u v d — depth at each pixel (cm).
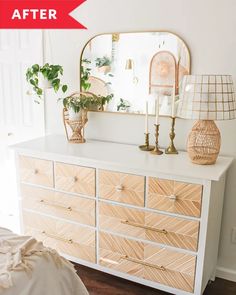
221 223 219
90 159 198
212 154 184
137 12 216
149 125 228
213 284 218
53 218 225
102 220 205
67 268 144
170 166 183
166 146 226
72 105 229
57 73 236
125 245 201
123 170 191
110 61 231
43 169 220
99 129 248
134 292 210
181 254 185
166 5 206
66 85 241
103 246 209
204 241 177
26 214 237
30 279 124
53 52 252
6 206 316
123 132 239
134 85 226
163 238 188
